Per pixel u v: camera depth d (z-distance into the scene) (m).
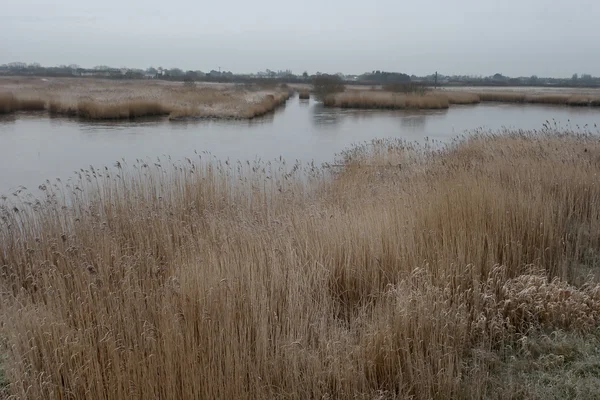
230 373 3.53
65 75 100.69
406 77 106.75
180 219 7.33
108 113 28.88
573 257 6.11
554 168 8.84
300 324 4.19
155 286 4.85
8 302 4.81
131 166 14.95
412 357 3.94
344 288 5.34
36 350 3.80
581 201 7.47
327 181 9.92
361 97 42.28
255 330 4.15
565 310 4.59
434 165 10.59
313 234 5.98
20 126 25.30
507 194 6.99
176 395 3.45
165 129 25.05
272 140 21.67
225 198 8.52
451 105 46.09
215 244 5.92
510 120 30.16
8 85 52.34
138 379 3.44
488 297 4.62
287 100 55.38
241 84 79.31
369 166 11.87
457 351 4.12
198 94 42.38
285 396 3.60
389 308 4.39
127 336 3.94
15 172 14.59
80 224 7.07
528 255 5.82
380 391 3.59
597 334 4.36
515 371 3.94
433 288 4.60
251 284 4.50
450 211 6.25
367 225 5.97
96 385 3.49
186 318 4.04
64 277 5.37
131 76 101.94
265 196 8.28
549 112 36.88
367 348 3.96
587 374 3.79
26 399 3.44
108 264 5.72
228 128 25.97
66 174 14.20
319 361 3.78
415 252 5.44
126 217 7.43
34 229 6.95
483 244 5.57
